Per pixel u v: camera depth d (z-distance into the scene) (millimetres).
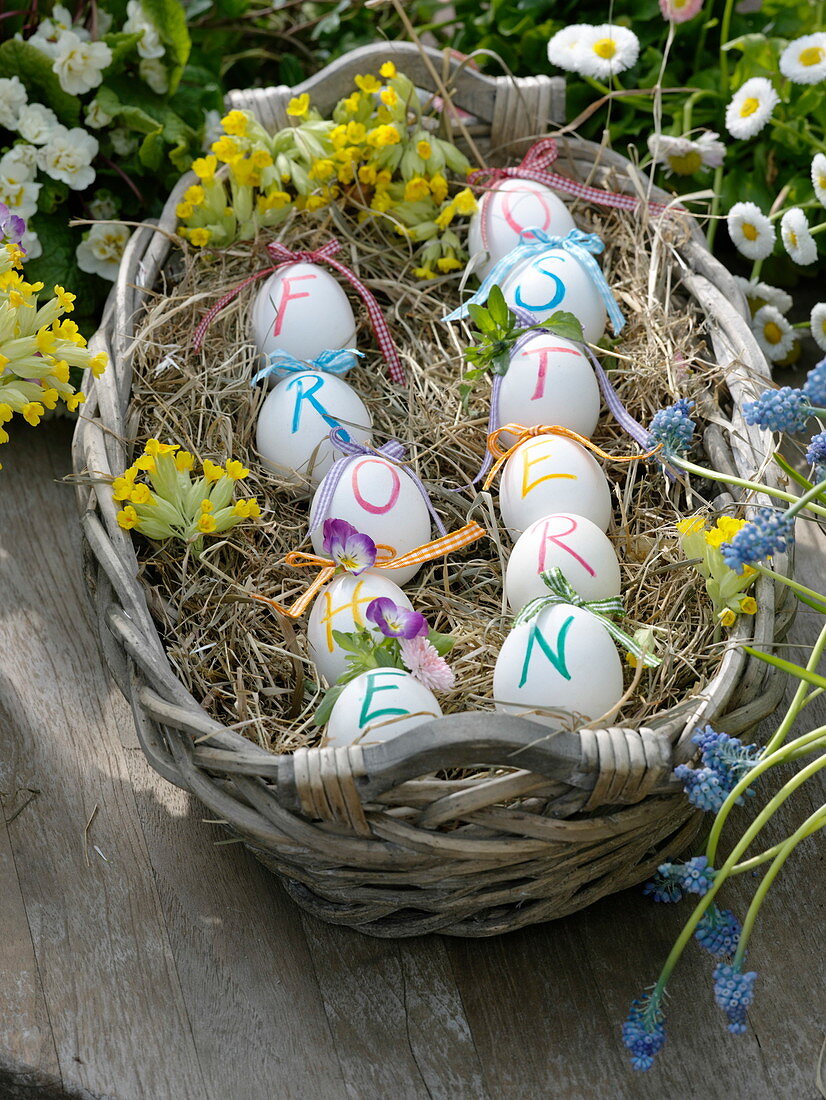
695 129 952
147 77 918
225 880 748
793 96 966
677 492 792
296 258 838
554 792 664
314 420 785
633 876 715
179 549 781
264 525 782
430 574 781
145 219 937
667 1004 711
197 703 703
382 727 678
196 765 688
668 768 660
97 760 786
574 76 999
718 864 750
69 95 894
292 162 869
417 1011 712
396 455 787
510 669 695
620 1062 699
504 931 709
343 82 886
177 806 771
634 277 854
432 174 875
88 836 760
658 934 730
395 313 871
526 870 680
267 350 824
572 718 686
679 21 896
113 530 738
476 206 862
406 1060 701
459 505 809
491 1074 697
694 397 807
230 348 831
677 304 854
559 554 721
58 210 919
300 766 649
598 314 816
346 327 826
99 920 735
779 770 775
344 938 732
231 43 1057
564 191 872
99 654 824
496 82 886
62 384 758
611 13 952
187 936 731
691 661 727
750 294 915
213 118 944
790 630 823
